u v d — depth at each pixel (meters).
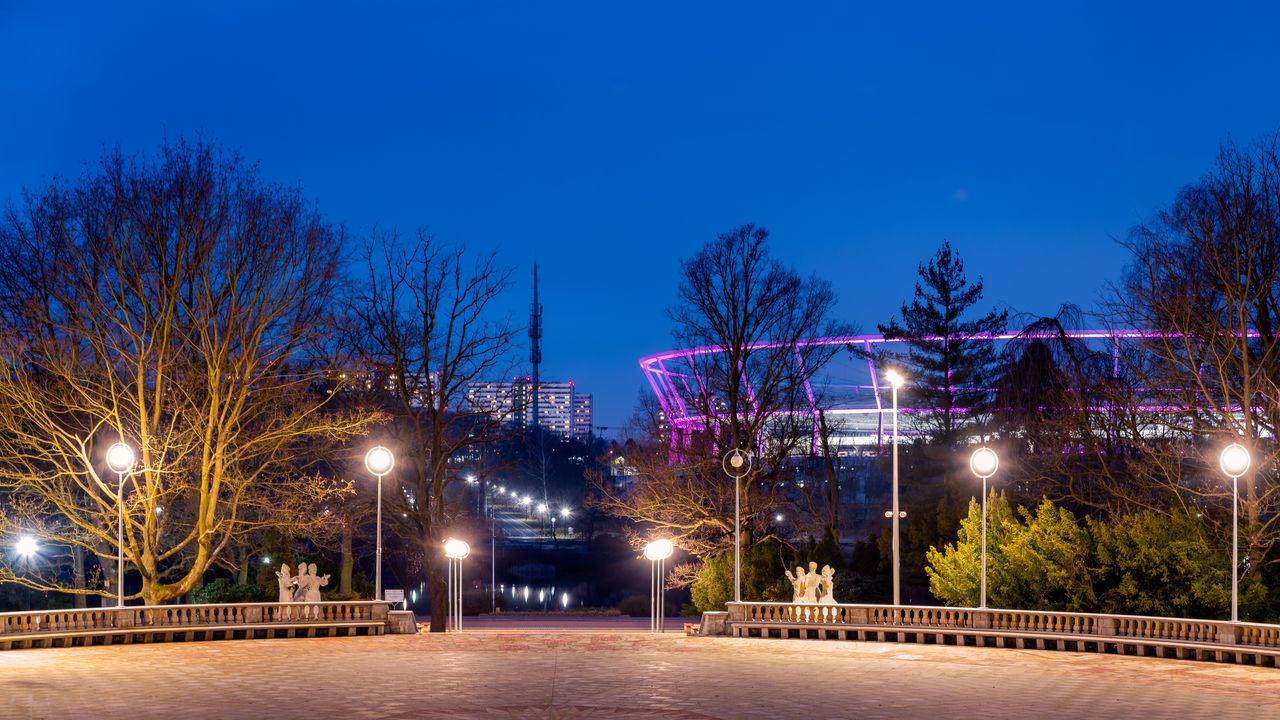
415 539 54.25
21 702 24.61
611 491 80.19
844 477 112.06
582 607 92.19
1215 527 43.09
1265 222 44.19
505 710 24.19
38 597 63.41
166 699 25.11
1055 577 41.53
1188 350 43.75
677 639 37.88
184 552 57.62
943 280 73.69
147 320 40.59
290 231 42.53
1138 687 27.86
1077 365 54.22
